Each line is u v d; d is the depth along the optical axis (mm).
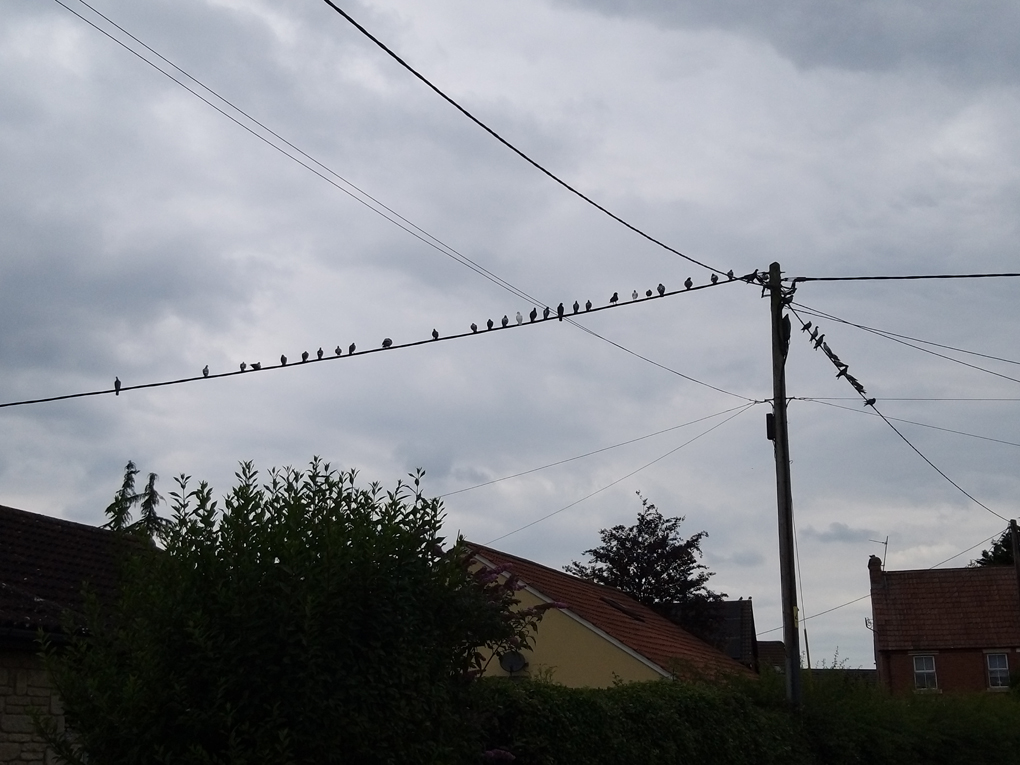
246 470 8578
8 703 13914
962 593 48344
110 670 7715
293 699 7699
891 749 19859
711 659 32312
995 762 23094
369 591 8242
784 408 18891
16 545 17531
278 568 8016
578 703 12172
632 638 27562
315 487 8828
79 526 19562
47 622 14211
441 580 8898
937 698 24016
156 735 7527
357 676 7938
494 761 10344
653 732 13414
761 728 16625
